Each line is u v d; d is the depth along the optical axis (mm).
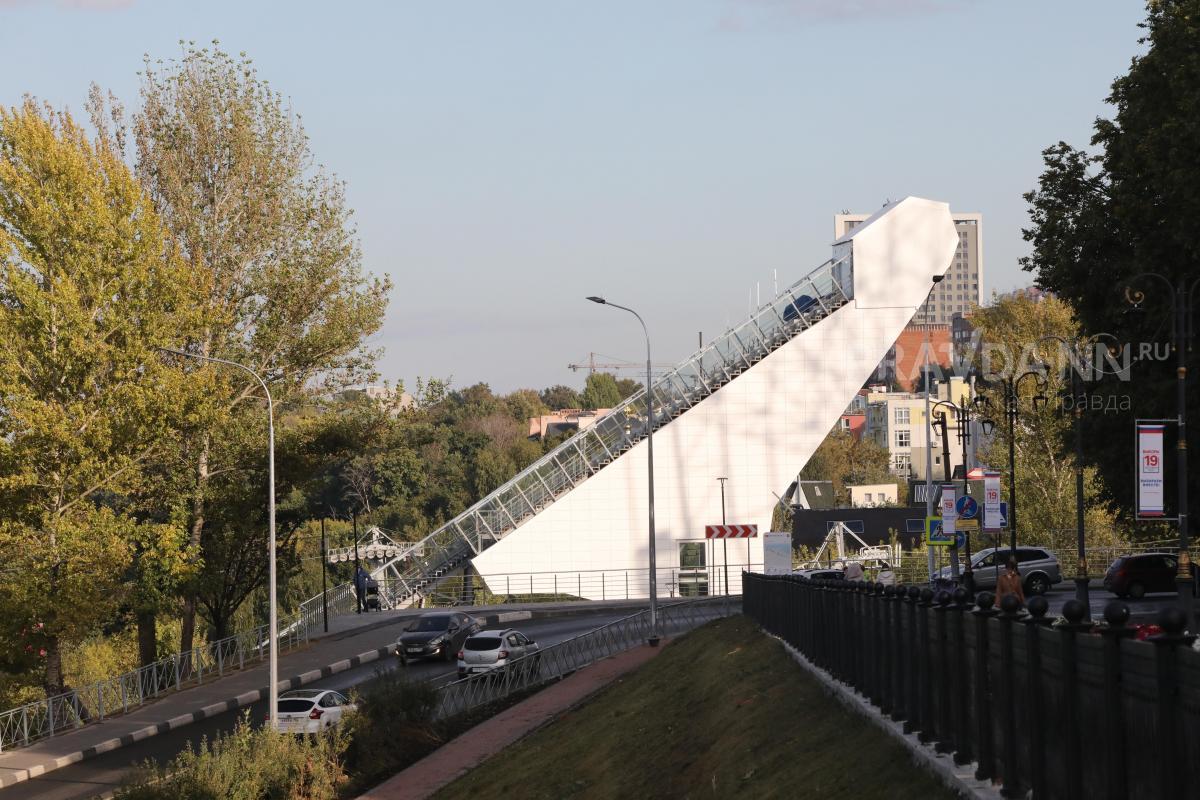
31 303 45375
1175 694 10203
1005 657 14508
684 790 25812
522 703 46406
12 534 45844
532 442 166625
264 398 58688
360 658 58094
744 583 54438
